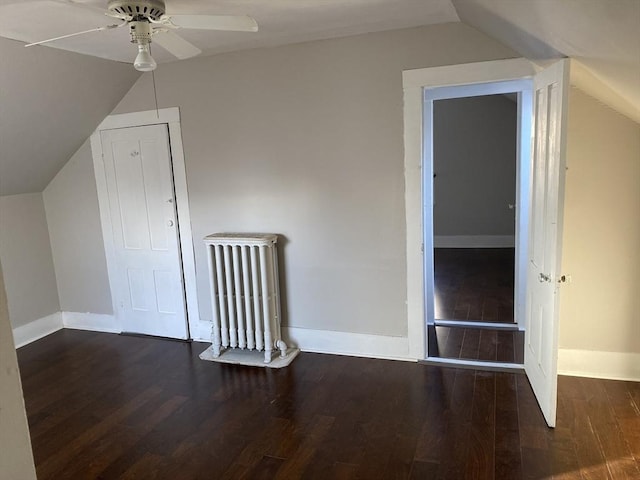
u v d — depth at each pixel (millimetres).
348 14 2723
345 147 3398
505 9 2113
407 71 3154
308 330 3758
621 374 3076
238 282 3588
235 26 2186
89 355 3902
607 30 1574
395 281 3457
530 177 3000
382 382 3205
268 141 3590
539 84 2742
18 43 2801
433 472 2293
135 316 4324
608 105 2826
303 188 3566
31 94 3230
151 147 3916
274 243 3607
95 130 4062
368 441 2561
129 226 4152
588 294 3053
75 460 2502
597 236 2980
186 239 3980
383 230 3416
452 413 2787
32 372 3615
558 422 2635
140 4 2076
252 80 3543
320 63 3348
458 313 4496
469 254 6906
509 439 2512
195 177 3848
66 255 4484
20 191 4191
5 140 3459
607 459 2324
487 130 7031
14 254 4188
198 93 3707
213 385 3277
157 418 2881
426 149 3938
